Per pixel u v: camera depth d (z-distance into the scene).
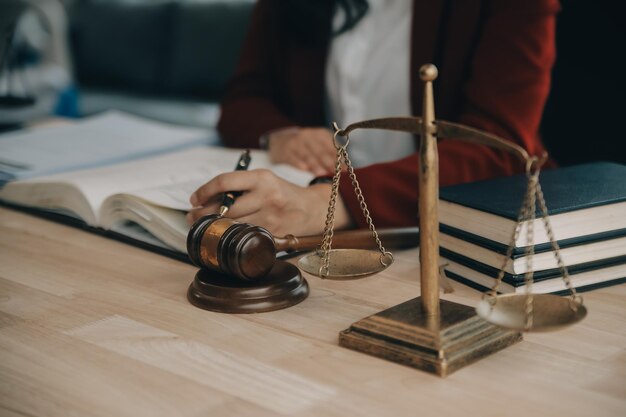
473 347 0.87
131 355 0.90
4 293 1.12
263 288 1.05
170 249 1.29
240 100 2.21
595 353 0.90
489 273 1.08
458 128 0.84
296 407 0.77
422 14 1.85
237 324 1.00
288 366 0.87
